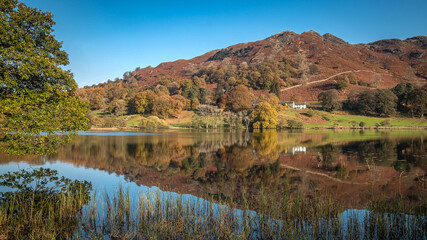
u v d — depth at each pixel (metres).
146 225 7.89
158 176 15.62
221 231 7.38
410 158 21.22
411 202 10.47
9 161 19.48
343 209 9.63
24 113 11.26
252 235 7.36
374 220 7.64
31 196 10.85
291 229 7.20
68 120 12.69
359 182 13.95
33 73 11.88
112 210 8.93
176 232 7.49
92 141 36.31
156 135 48.34
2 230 7.26
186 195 11.57
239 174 16.25
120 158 22.11
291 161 20.61
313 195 11.57
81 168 17.61
